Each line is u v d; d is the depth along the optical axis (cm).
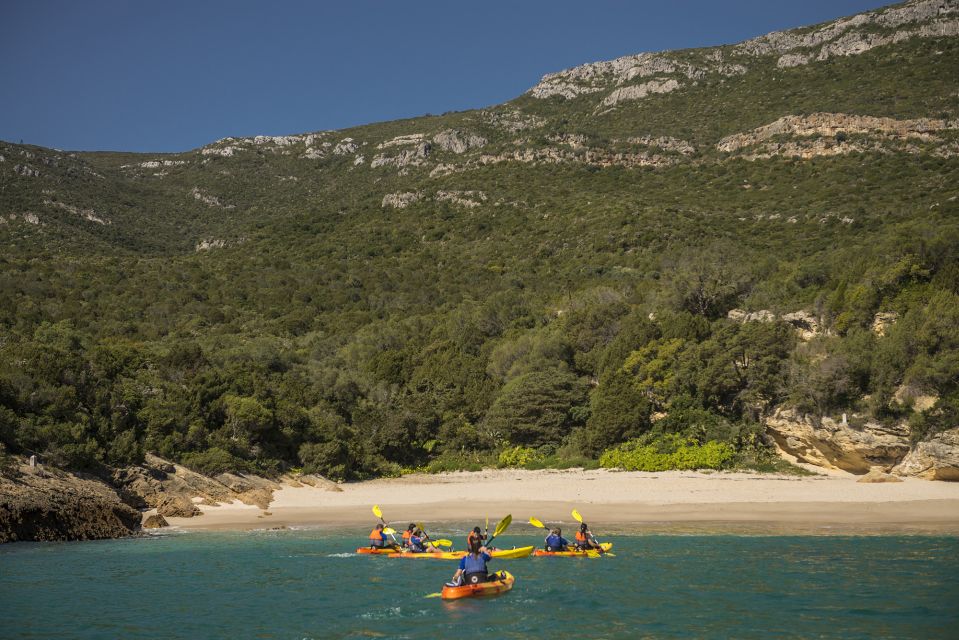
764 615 1834
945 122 13312
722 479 4691
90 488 3591
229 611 1950
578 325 7300
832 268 6297
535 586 2191
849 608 1883
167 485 4122
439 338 8544
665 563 2486
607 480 4884
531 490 4647
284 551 2845
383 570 2483
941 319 4606
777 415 5200
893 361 4666
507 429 6284
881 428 4591
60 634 1753
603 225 11812
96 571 2450
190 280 11425
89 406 4253
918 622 1761
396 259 12731
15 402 3844
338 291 11144
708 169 15000
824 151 13912
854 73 18425
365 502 4409
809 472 4956
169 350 6256
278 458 5303
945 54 17262
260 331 9250
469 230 13675
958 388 4381
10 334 7044
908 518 3431
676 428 5559
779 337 5478
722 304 6819
